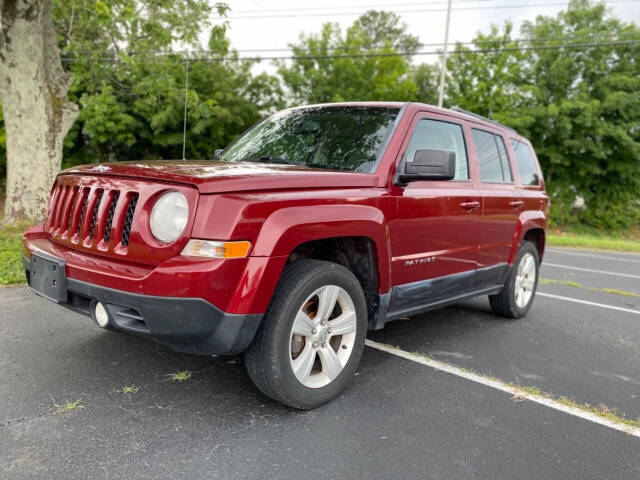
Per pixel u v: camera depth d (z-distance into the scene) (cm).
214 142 2641
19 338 354
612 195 2730
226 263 227
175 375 307
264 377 254
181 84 2386
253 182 243
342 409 277
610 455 243
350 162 325
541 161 2683
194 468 212
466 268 396
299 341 273
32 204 810
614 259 1322
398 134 330
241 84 2708
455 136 391
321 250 321
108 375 301
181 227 230
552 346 423
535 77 2611
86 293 246
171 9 957
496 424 269
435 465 225
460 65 2694
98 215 254
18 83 778
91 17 909
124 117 2283
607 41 2436
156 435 237
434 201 345
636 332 489
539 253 537
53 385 284
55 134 827
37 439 227
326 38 2745
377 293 311
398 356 370
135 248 238
